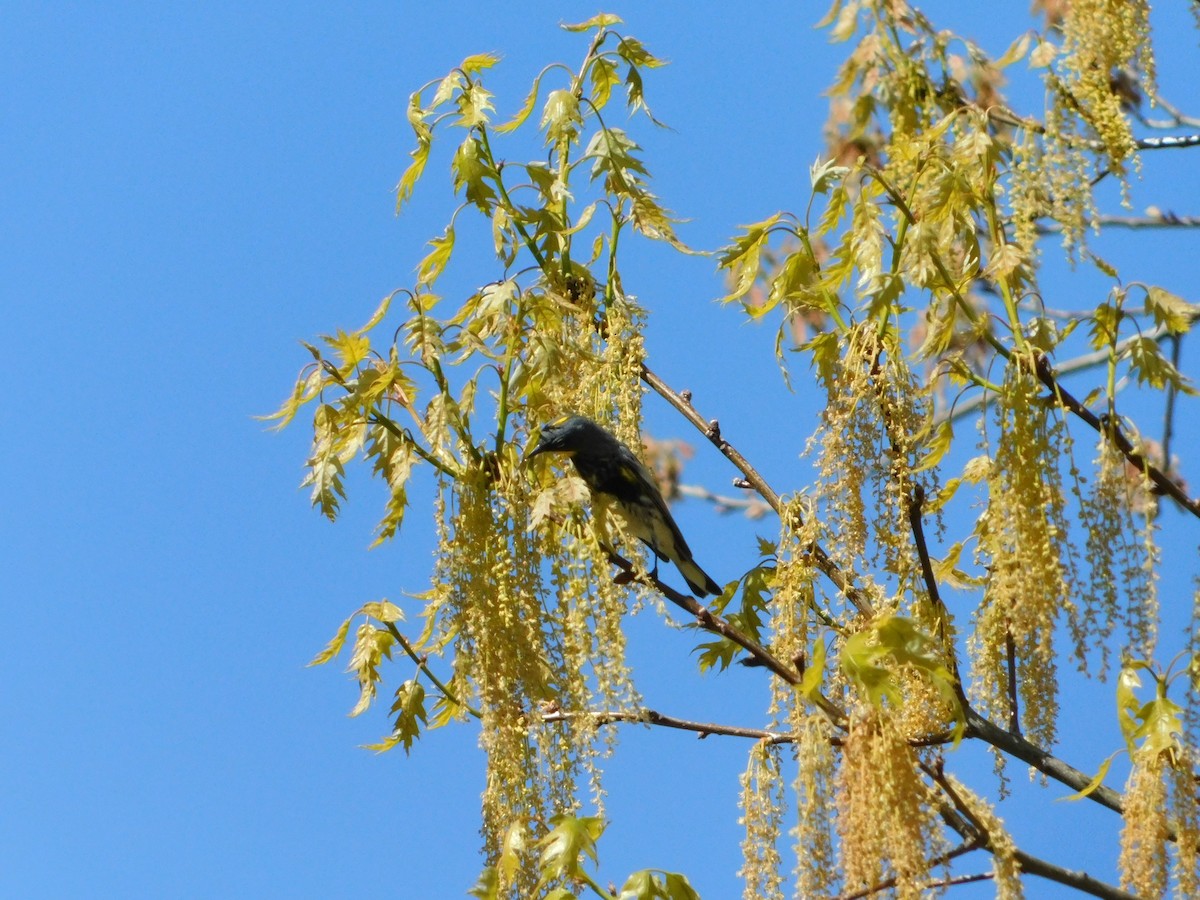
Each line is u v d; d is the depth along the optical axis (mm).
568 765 8641
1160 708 7949
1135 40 8703
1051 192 8609
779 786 8359
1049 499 8305
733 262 9992
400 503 9508
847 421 8844
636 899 7652
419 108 11094
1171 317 8930
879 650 7633
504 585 8812
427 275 10906
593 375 10742
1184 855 7762
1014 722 9234
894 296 8883
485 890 8148
